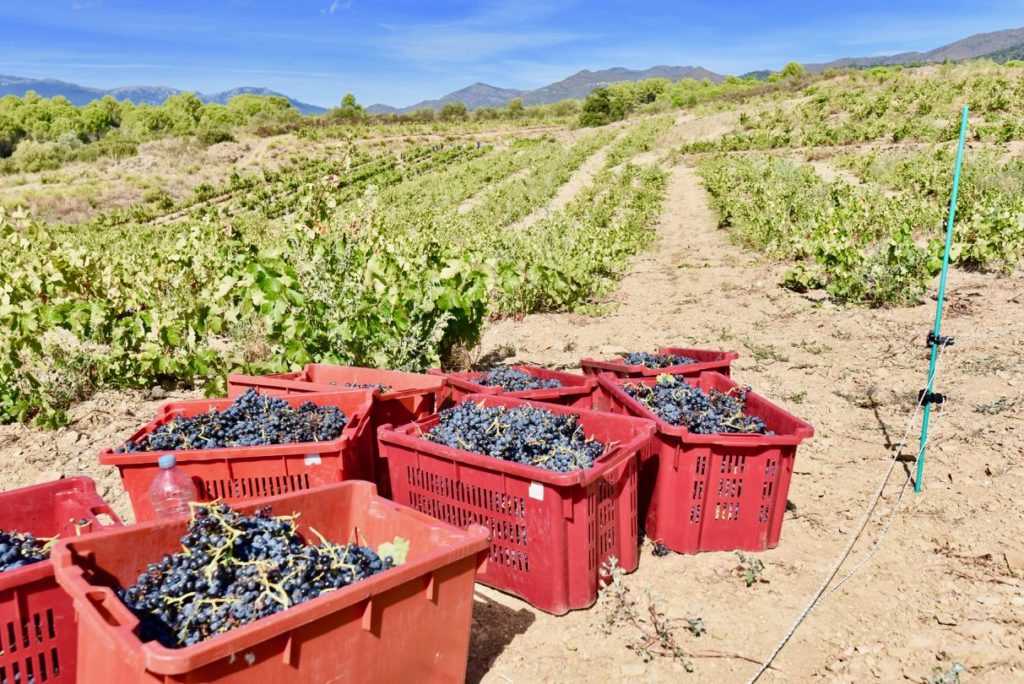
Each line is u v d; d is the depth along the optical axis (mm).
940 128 12422
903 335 3502
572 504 1478
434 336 2947
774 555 1751
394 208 13180
